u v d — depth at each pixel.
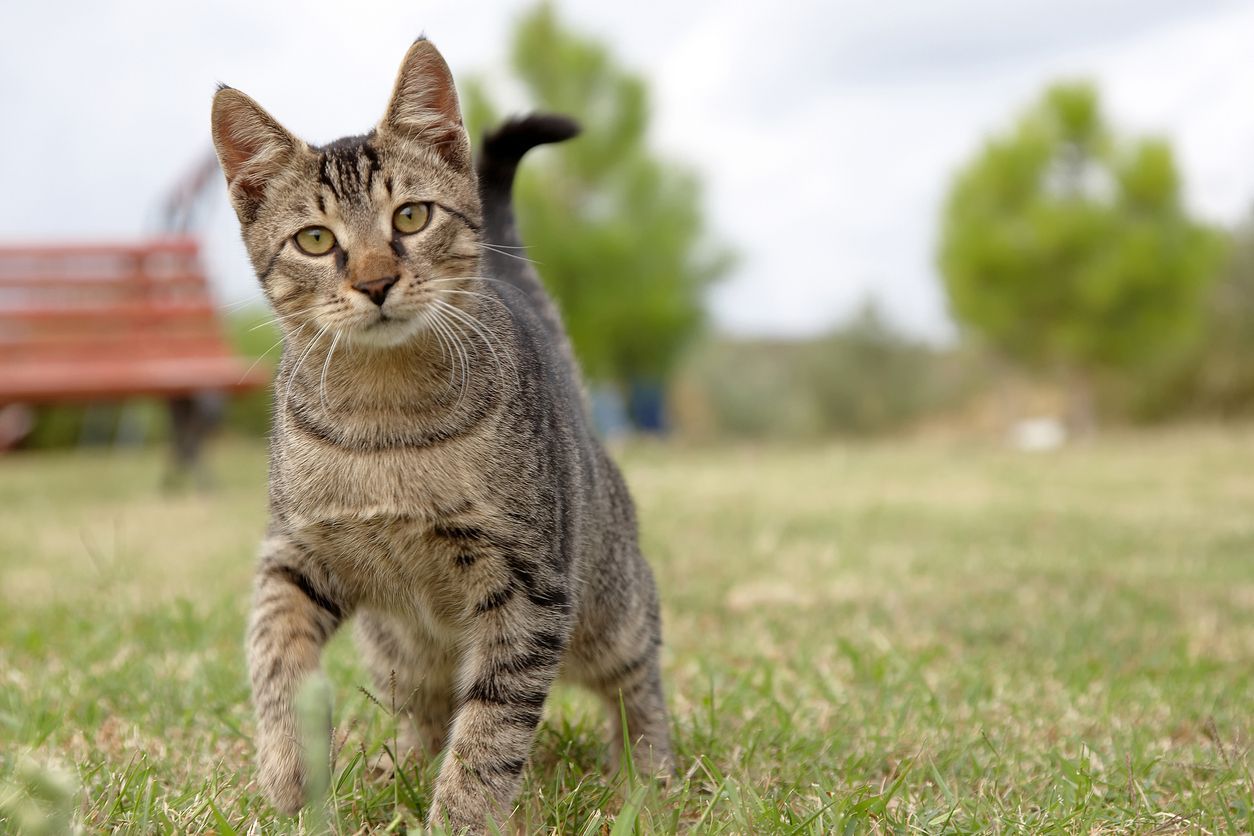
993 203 4.25
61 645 0.94
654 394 4.49
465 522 0.68
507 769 0.67
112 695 0.83
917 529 1.50
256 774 0.70
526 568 0.69
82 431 3.68
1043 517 1.61
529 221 3.64
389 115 0.75
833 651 0.94
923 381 5.95
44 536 1.47
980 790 0.69
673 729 0.79
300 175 0.73
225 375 1.83
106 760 0.72
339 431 0.69
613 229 3.63
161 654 0.92
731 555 1.29
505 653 0.69
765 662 0.90
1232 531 1.46
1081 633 0.99
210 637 0.96
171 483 2.00
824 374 5.90
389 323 0.70
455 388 0.69
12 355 1.84
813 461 2.65
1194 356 4.48
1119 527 1.51
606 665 0.76
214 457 2.89
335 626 0.71
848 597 1.10
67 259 1.89
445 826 0.64
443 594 0.71
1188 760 0.74
